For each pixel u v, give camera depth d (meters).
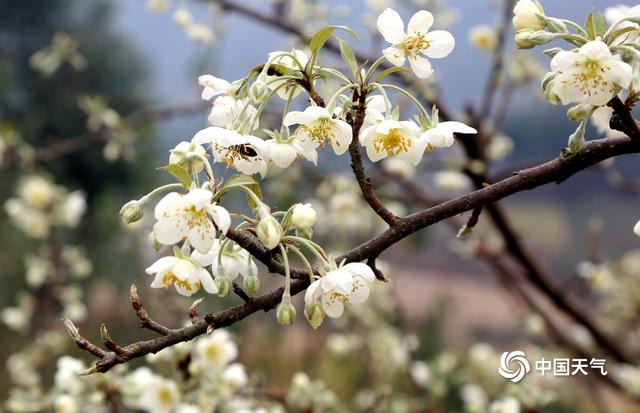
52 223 5.52
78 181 11.84
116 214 7.59
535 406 3.47
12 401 3.62
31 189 5.38
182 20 4.48
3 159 5.38
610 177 4.46
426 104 3.92
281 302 1.46
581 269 4.48
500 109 4.24
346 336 5.96
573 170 1.60
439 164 4.22
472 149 3.87
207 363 2.92
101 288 8.91
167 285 1.49
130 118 5.07
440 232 8.66
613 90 1.42
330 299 1.53
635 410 5.57
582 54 1.40
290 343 6.98
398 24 1.60
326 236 5.70
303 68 1.54
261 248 1.46
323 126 1.50
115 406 2.91
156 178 11.16
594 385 4.86
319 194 4.93
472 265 12.09
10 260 7.48
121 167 11.55
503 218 3.82
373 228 5.65
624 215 10.06
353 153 1.51
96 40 13.12
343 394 6.03
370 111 1.60
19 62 12.92
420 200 4.36
